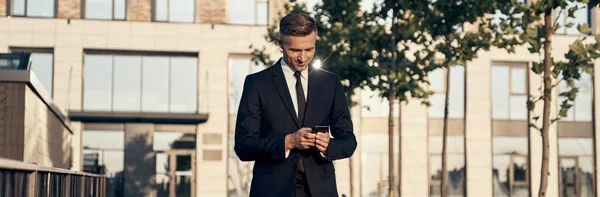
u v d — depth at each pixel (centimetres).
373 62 2475
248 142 539
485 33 2358
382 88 2495
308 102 550
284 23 534
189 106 4200
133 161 4094
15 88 2016
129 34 4175
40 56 4112
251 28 4262
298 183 554
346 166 4250
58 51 4109
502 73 4403
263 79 554
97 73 4144
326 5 2631
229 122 4219
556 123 4416
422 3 2420
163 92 4184
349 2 2609
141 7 4209
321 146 528
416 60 2495
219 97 4216
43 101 2367
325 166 551
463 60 2430
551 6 1742
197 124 4191
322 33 2672
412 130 4322
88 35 4141
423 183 4312
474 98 4366
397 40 2514
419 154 4322
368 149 4275
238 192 4194
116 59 4166
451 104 4372
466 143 4356
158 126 4162
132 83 4166
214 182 4175
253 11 4284
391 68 2512
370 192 4256
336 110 561
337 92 561
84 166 4069
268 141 532
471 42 2377
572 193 4419
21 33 4091
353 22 2575
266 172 548
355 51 2561
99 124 4094
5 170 710
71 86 4097
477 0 2303
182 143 4172
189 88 4209
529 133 4409
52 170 1080
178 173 4150
